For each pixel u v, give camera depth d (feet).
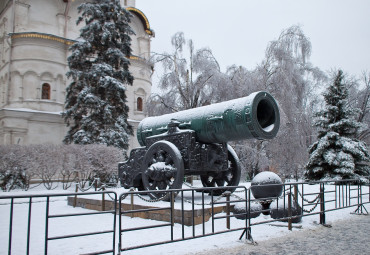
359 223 24.30
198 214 22.65
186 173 29.14
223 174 31.24
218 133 26.08
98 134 71.82
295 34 66.90
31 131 87.40
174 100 73.10
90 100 70.74
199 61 71.05
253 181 26.22
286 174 69.72
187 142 26.76
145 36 113.91
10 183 51.34
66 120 79.00
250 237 18.43
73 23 100.42
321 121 65.77
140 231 20.70
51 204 36.32
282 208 23.40
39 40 90.84
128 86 105.91
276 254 16.05
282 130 62.39
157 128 31.76
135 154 31.96
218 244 17.62
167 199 26.61
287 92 63.00
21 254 16.10
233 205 26.50
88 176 61.72
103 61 78.59
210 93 70.79
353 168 59.93
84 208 32.35
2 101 92.99
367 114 104.27
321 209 23.75
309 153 66.80
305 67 69.46
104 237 19.51
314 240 18.89
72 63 76.84
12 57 90.27
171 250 16.40
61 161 54.60
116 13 81.51
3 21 100.32
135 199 29.60
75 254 15.92
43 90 91.25
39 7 95.61
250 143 65.36
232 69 73.87
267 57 68.28
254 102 24.07
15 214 29.40
